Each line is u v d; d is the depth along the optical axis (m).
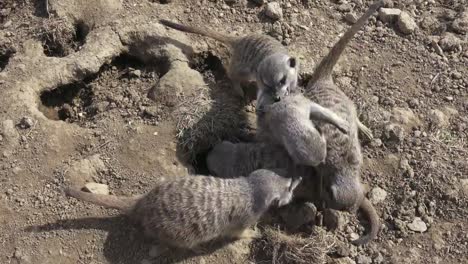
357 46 1.72
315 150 1.40
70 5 1.75
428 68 1.68
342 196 1.43
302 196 1.50
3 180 1.49
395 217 1.49
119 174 1.50
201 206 1.38
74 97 1.68
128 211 1.41
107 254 1.42
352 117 1.51
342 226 1.47
